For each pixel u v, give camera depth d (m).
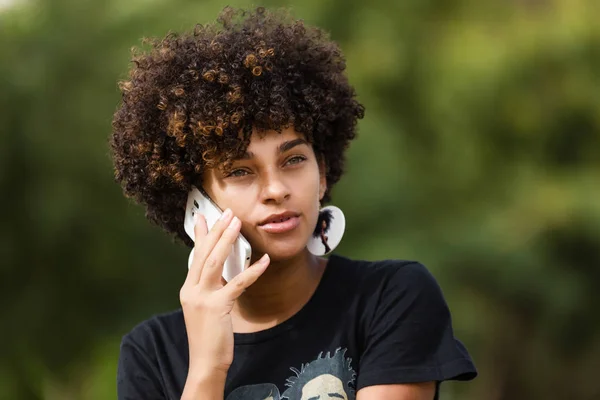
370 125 12.95
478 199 14.67
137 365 3.19
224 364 2.92
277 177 3.00
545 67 14.97
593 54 15.05
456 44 14.70
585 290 14.11
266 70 3.06
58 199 12.11
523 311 13.94
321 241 3.14
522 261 13.45
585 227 14.35
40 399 13.00
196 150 3.07
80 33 12.38
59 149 12.12
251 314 3.14
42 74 12.25
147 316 12.67
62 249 12.54
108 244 12.55
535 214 14.48
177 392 3.10
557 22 15.16
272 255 3.00
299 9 13.53
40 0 12.62
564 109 15.02
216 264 2.96
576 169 15.18
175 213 3.34
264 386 3.02
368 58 14.22
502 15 15.38
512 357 14.38
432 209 14.18
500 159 15.07
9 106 12.15
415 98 14.62
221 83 3.03
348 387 3.01
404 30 14.62
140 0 12.41
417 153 14.52
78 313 12.84
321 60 3.29
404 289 3.10
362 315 3.09
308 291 3.15
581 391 14.87
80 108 12.16
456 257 13.13
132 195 3.40
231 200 3.02
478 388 14.31
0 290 12.62
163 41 3.26
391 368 2.99
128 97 3.27
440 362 3.03
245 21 3.36
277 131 3.01
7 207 12.24
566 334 14.41
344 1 14.27
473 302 13.25
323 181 3.31
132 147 3.25
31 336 12.76
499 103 14.65
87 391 13.20
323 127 3.24
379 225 12.66
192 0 12.33
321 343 3.06
